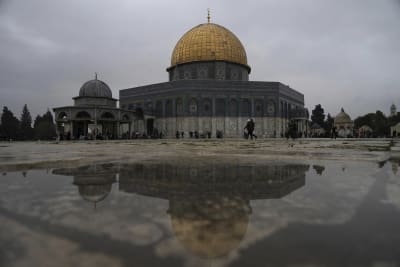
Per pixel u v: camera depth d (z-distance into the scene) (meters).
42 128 63.62
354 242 0.99
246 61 42.66
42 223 1.24
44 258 0.88
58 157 5.38
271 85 39.16
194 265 0.82
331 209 1.44
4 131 56.84
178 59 41.16
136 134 40.03
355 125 79.50
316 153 6.18
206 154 5.98
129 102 43.47
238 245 0.97
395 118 72.00
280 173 2.86
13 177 2.65
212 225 1.19
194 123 37.47
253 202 1.61
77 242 1.01
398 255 0.87
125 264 0.83
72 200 1.68
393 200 1.65
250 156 5.36
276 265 0.81
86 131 36.97
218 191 1.95
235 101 38.44
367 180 2.40
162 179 2.49
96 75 39.69
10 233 1.11
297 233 1.08
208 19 44.16
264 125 38.72
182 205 1.55
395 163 3.85
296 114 42.78
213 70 39.53
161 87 39.84
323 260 0.84
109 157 5.27
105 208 1.49
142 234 1.09
